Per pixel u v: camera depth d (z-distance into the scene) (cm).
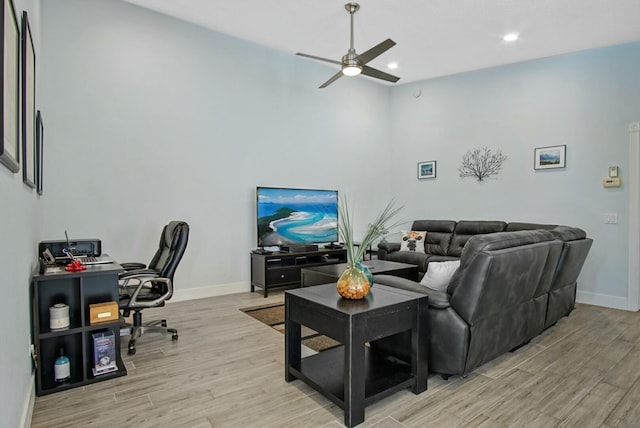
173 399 216
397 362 241
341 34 430
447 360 226
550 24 381
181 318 372
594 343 304
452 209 579
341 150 598
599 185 430
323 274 369
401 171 651
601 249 429
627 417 197
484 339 234
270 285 464
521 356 277
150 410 204
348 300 212
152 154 418
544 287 292
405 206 646
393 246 571
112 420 194
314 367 233
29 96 227
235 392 224
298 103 545
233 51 477
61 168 364
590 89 437
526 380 238
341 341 190
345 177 605
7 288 146
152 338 316
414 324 217
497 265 212
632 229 407
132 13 402
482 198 541
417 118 624
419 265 512
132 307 282
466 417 196
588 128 439
